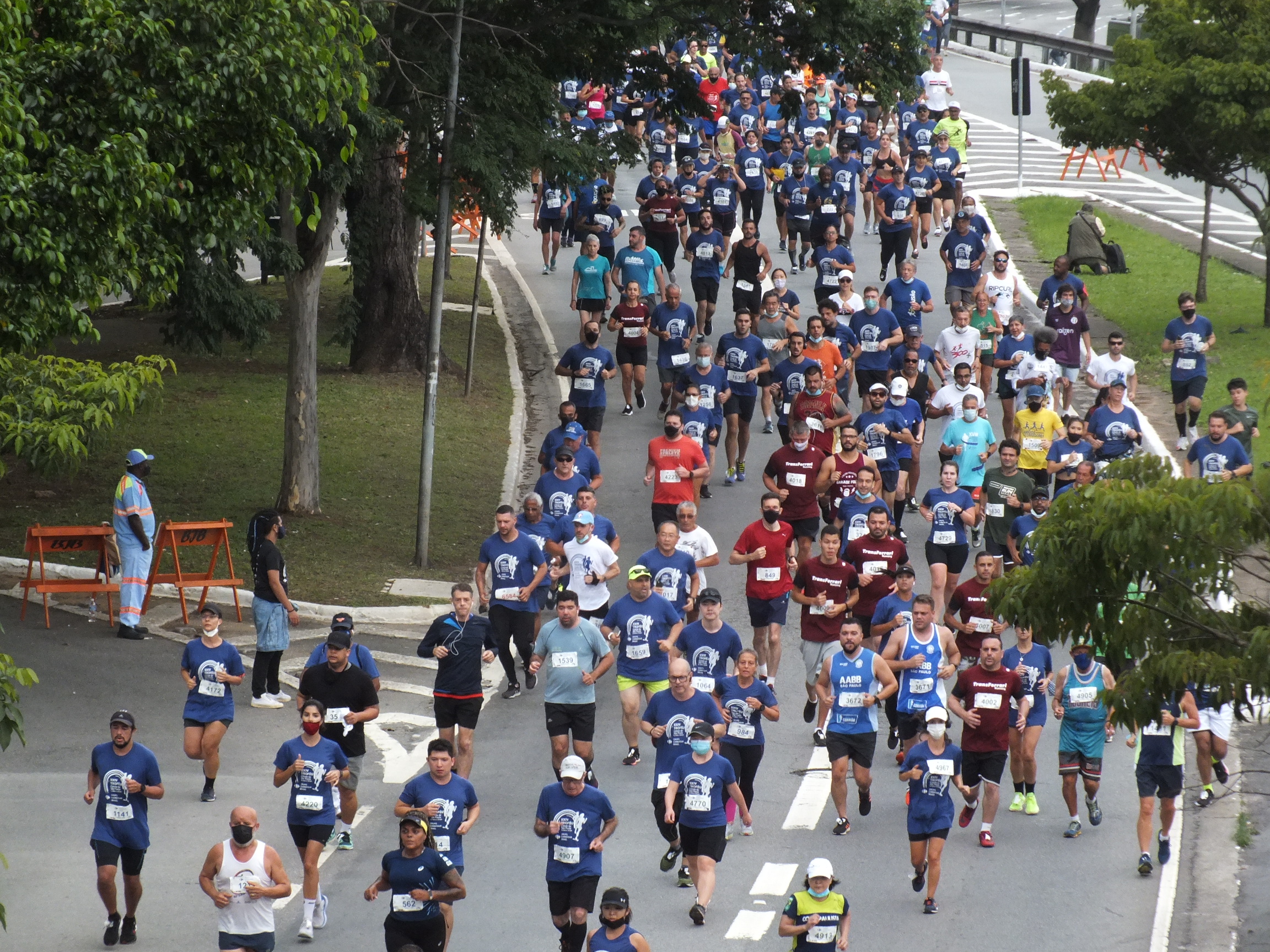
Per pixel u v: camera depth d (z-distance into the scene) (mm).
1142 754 53375
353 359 117625
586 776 59844
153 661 71000
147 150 57594
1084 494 42125
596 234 124000
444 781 47938
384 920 50250
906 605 62125
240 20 59312
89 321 54406
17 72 52344
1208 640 42219
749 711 56094
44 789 58406
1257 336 116312
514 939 48688
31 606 76688
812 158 144125
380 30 83875
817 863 44312
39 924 48719
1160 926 49656
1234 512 39406
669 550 67375
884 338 99812
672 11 90875
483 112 87188
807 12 87688
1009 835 57156
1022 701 56000
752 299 114562
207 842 55062
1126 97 115312
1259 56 111188
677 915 50125
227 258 106812
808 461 79750
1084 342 103188
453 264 149500
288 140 61750
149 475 93812
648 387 116312
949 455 83812
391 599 80312
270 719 66875
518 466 103188
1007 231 153000
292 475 91125
